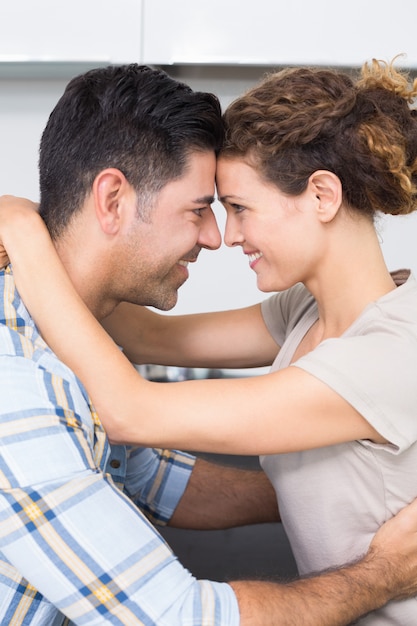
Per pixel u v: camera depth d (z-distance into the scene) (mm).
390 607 1061
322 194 1001
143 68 1044
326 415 961
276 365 1212
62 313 958
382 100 1014
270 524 1940
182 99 1005
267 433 960
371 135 976
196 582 885
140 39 1872
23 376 878
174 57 1885
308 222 1015
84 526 845
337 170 989
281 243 1027
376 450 999
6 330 920
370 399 947
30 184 2107
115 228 1014
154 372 2086
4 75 1998
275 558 1780
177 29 1875
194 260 1122
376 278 1056
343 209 1021
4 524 848
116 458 1225
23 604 943
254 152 1000
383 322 1000
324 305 1087
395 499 1034
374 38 1879
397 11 1864
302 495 1083
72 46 1866
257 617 883
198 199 1035
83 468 867
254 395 958
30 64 1894
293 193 1001
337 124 979
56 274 973
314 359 969
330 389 951
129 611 845
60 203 1018
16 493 838
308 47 1887
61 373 915
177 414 951
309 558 1131
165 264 1061
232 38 1883
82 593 848
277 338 1298
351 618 965
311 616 916
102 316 1104
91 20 1856
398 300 1028
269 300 1311
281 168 992
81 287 1045
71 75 1998
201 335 1314
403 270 1109
